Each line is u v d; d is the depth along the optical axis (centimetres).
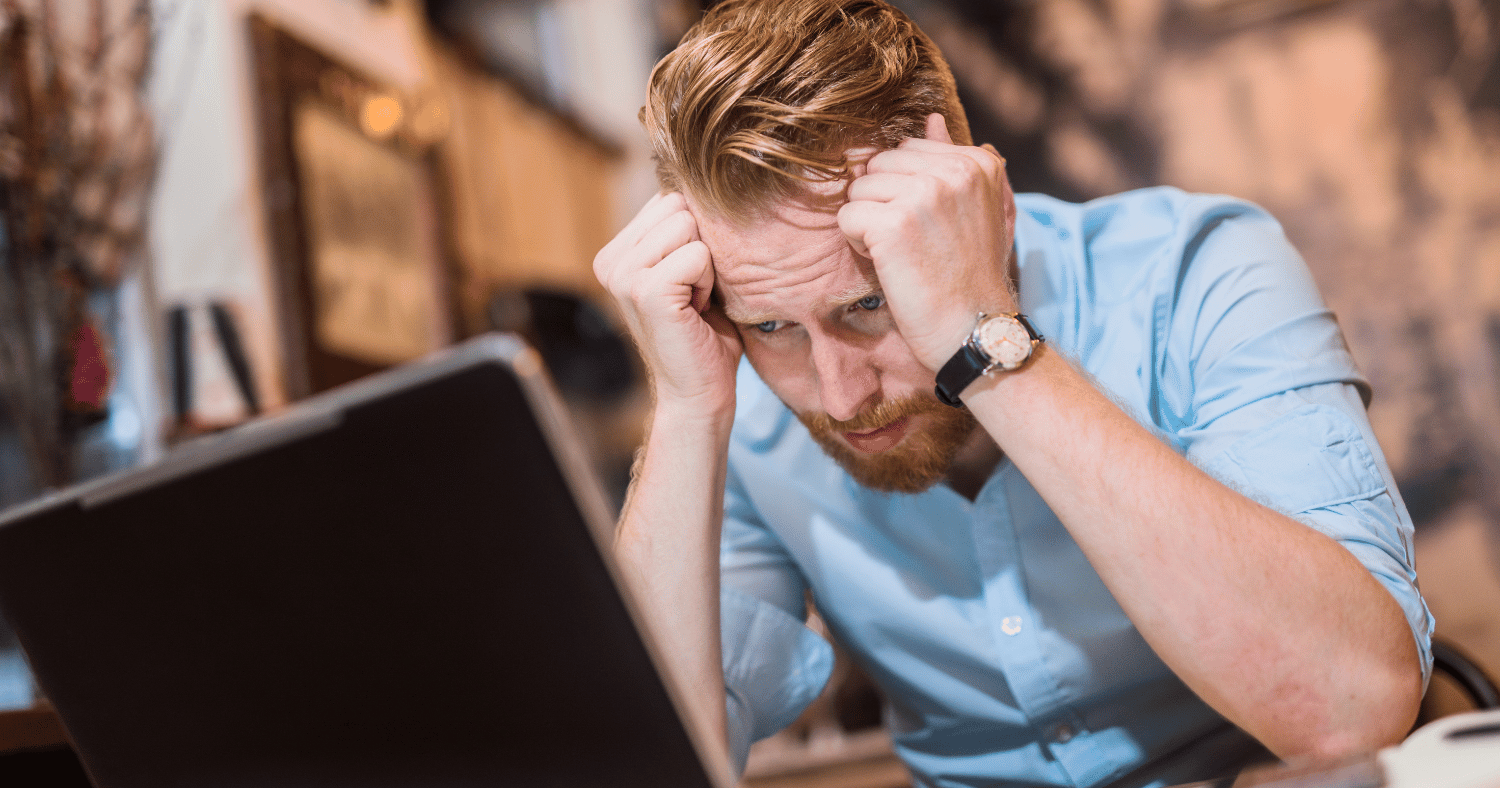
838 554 110
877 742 297
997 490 100
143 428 214
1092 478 73
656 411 92
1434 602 390
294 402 246
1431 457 398
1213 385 93
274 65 255
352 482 52
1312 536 73
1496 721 52
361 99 287
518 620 51
